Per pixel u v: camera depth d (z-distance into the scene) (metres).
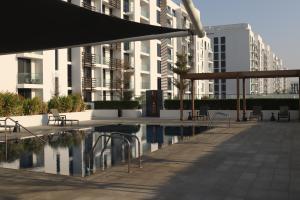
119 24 7.30
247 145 13.17
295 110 26.44
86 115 28.50
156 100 31.58
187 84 46.44
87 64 38.53
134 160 10.43
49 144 15.27
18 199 6.48
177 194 6.75
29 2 6.41
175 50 63.03
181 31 7.08
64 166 10.45
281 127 20.02
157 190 7.05
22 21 7.42
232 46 100.94
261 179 7.86
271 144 13.36
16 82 29.39
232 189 7.05
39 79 31.80
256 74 23.84
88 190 7.10
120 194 6.79
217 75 24.83
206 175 8.30
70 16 7.09
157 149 13.34
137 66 48.31
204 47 81.62
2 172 8.95
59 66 34.22
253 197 6.51
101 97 41.16
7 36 8.48
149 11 52.28
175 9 64.75
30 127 21.81
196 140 14.79
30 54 30.36
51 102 26.39
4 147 14.50
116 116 32.09
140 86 49.22
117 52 44.97
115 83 42.72
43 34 8.20
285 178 7.93
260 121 24.48
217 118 27.80
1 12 6.91
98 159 11.55
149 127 22.53
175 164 9.69
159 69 56.72
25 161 11.38
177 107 30.77
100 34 8.14
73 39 8.70
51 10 6.75
